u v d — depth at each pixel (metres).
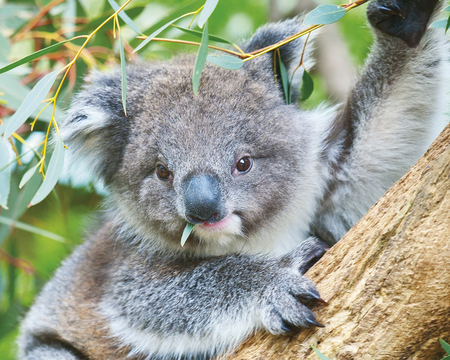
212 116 3.59
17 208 4.61
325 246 3.37
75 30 5.01
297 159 3.78
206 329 3.66
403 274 2.48
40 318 5.16
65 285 5.07
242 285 3.46
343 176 3.99
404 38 3.39
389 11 3.33
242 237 3.78
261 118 3.65
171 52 5.24
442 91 3.78
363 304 2.60
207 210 3.34
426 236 2.44
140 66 4.37
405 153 3.89
